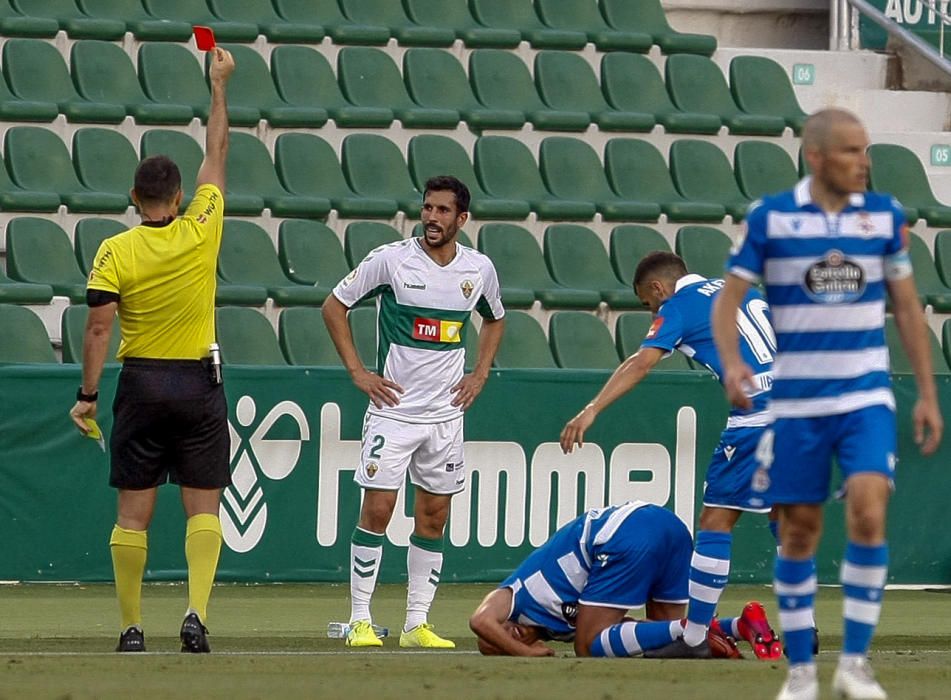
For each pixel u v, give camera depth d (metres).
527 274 44.94
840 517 38.84
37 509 34.47
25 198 42.94
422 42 51.53
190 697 17.06
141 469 23.56
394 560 36.88
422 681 18.80
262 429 35.69
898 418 39.06
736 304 16.86
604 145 50.53
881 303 16.84
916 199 51.50
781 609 16.84
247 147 46.12
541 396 37.22
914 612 34.16
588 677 19.36
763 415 23.34
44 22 47.97
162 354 23.41
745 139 52.22
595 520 23.14
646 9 55.06
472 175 47.62
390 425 26.62
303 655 22.55
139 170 23.39
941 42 56.50
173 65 48.09
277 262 43.31
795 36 59.00
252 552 35.69
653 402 37.78
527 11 53.88
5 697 16.83
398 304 26.83
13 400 34.25
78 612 30.53
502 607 23.23
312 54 49.50
